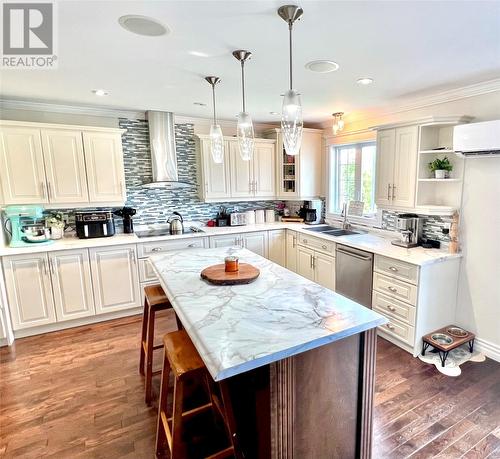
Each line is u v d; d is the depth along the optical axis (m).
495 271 2.66
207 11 1.50
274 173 4.70
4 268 3.00
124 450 1.83
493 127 2.35
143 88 2.79
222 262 2.58
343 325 1.47
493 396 2.23
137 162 3.97
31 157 3.18
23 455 1.79
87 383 2.44
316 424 1.50
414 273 2.67
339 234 3.94
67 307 3.31
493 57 2.09
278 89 2.83
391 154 3.21
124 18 1.56
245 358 1.20
